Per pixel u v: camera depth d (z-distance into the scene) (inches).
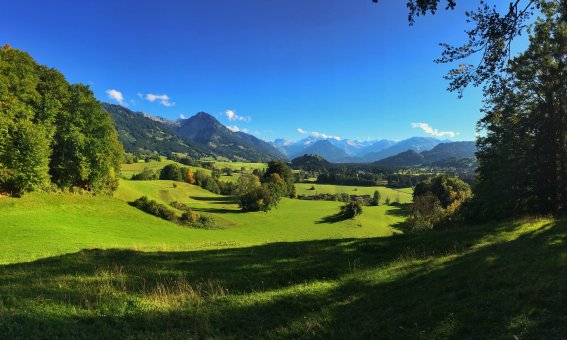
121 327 321.1
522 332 262.5
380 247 722.8
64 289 405.4
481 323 293.1
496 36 468.1
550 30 1004.6
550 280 356.5
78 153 2226.9
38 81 2130.9
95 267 528.1
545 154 1122.0
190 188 5019.7
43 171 1920.5
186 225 2662.4
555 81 1042.1
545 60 1048.2
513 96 1112.2
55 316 322.0
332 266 592.7
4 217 1540.4
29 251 1115.3
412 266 539.2
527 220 843.4
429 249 666.8
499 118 1179.9
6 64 1884.8
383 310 371.6
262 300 418.9
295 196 5753.0
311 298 434.6
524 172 1136.2
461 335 280.7
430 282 444.1
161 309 371.9
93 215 2063.2
